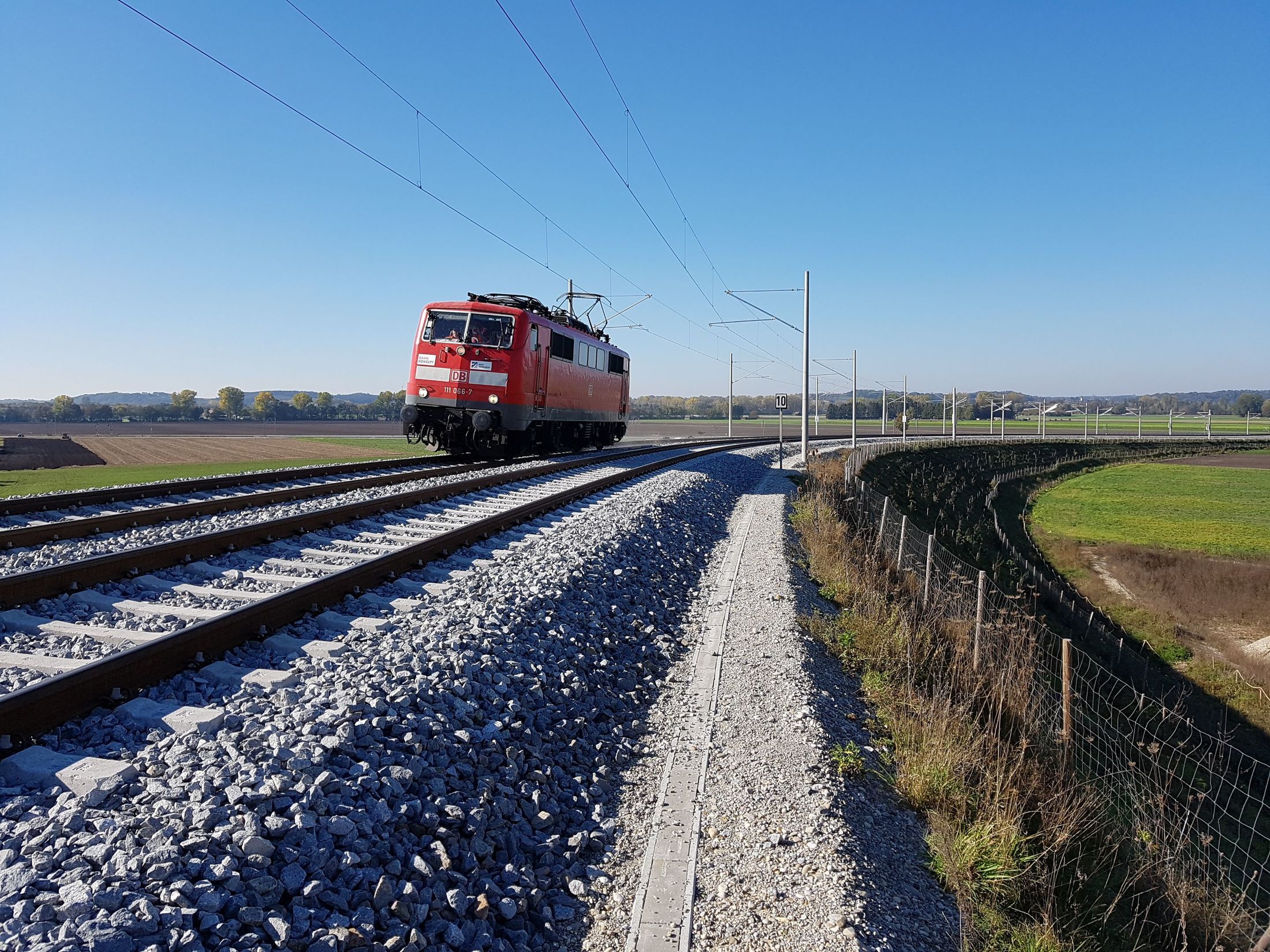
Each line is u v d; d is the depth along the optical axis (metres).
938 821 5.43
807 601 10.53
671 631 8.91
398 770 4.42
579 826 4.95
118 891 3.05
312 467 17.72
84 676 4.71
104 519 10.24
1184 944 5.12
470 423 21.06
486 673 6.00
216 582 8.15
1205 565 32.94
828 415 162.50
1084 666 17.19
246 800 3.77
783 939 3.90
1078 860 5.69
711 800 5.23
